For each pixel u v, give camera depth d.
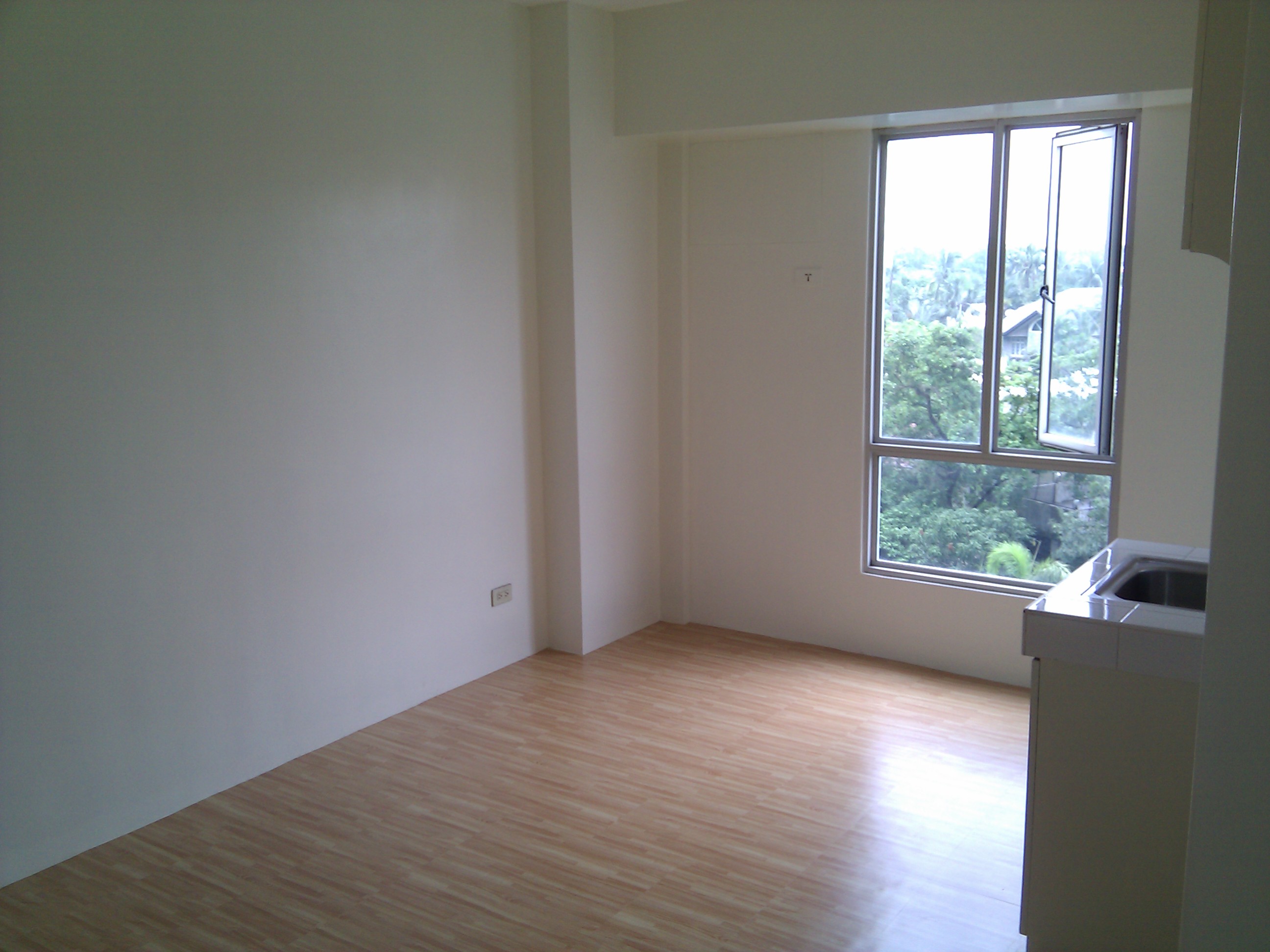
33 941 2.85
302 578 3.89
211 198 3.44
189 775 3.58
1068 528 4.48
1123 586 2.92
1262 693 1.58
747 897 3.02
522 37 4.62
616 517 5.18
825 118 4.41
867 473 4.93
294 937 2.86
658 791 3.67
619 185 4.95
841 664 4.89
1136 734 2.50
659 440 5.42
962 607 4.70
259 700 3.79
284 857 3.27
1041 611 2.57
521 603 4.96
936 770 3.80
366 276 4.02
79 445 3.15
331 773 3.84
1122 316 4.16
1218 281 3.92
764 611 5.29
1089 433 4.34
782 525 5.16
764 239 4.97
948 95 4.12
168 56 3.28
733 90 4.59
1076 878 2.64
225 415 3.55
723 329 5.16
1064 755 2.60
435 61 4.22
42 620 3.11
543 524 5.05
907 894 3.03
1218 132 2.32
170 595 3.45
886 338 4.82
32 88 2.94
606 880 3.12
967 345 4.61
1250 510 1.55
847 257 4.77
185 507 3.46
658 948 2.79
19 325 2.97
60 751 3.20
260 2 3.54
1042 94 3.93
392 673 4.33
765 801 3.59
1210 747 1.64
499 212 4.60
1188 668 2.39
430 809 3.57
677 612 5.50
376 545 4.18
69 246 3.07
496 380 4.68
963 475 4.71
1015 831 3.38
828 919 2.91
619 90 4.86
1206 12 2.29
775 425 5.09
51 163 3.00
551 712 4.38
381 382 4.12
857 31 4.27
